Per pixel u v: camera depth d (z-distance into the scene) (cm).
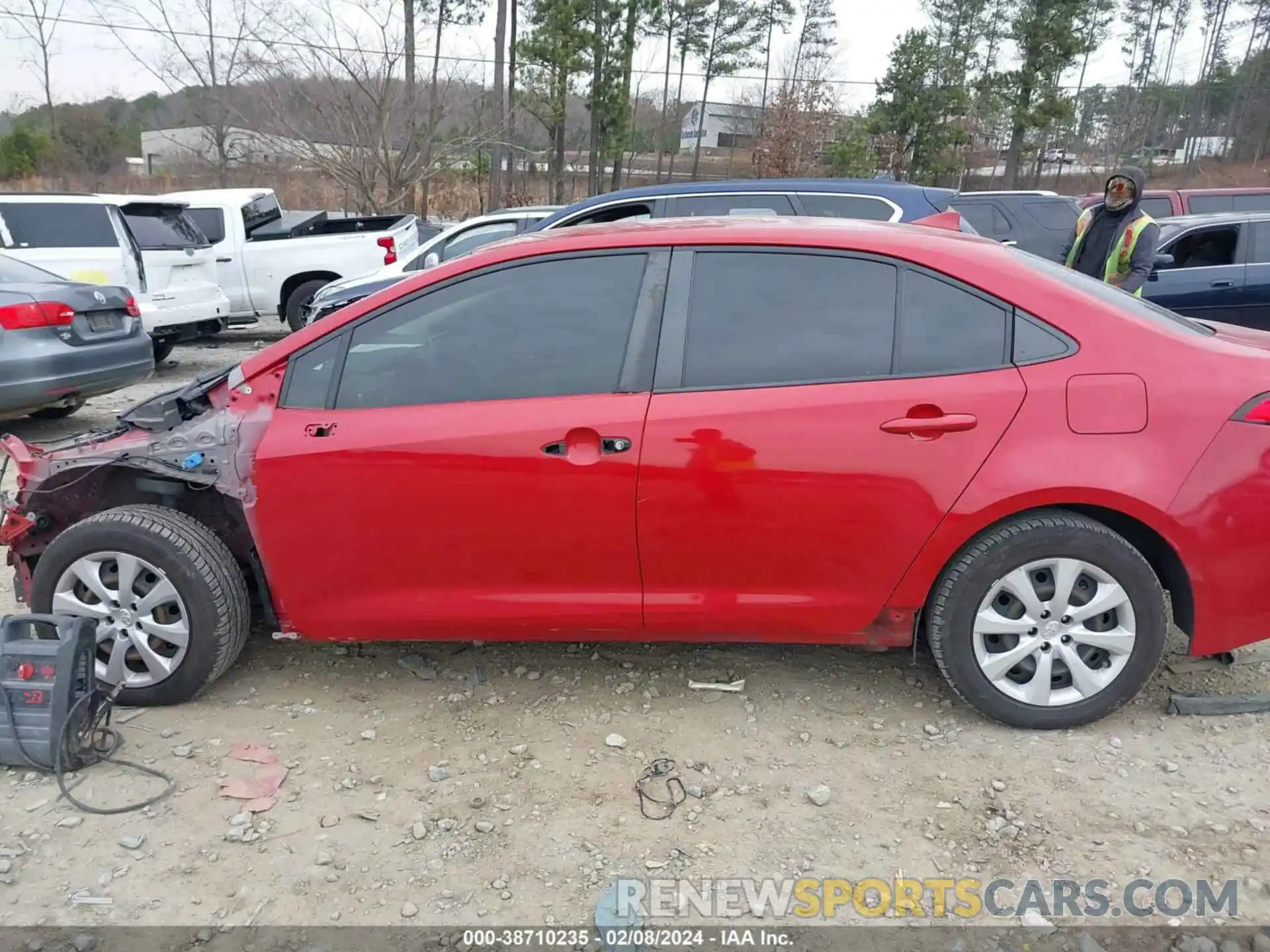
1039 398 286
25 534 342
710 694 340
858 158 2988
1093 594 298
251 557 331
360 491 302
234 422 314
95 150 3550
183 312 1043
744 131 4003
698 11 3441
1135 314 299
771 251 305
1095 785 285
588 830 269
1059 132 3953
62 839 264
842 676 353
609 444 291
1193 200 1459
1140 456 284
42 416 801
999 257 307
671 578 305
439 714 329
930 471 288
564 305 307
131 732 316
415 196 2431
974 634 302
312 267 1243
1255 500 284
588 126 3225
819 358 296
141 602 321
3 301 628
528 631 318
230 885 247
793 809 277
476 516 301
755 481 290
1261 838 261
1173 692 336
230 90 2142
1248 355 295
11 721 289
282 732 318
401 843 264
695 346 299
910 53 3516
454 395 305
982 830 267
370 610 319
